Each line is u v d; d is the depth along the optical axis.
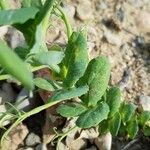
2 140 0.21
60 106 0.21
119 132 0.23
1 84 0.23
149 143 0.23
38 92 0.23
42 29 0.21
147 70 0.27
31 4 0.21
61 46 0.25
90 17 0.28
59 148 0.22
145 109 0.24
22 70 0.13
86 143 0.23
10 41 0.24
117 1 0.29
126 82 0.26
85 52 0.22
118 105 0.22
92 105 0.22
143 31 0.28
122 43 0.27
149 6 0.29
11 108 0.22
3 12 0.18
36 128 0.23
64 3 0.28
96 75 0.22
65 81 0.21
